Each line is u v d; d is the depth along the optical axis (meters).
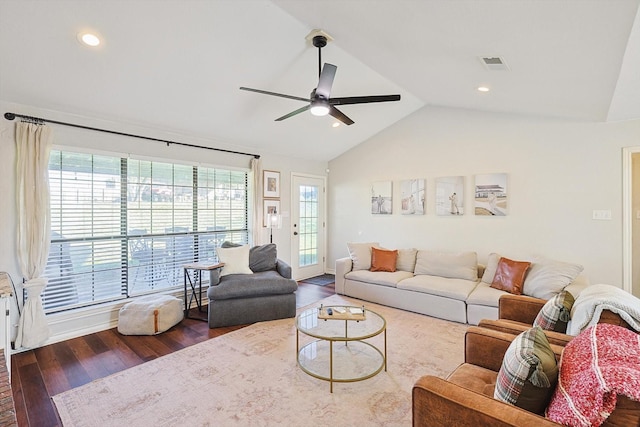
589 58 1.96
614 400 0.94
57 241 3.19
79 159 3.32
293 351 2.89
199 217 4.41
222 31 2.60
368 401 2.15
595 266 3.60
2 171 2.82
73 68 2.67
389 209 5.35
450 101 4.12
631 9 1.37
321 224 6.22
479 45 2.10
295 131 4.77
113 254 3.58
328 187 6.29
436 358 2.76
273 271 4.23
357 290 4.54
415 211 5.04
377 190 5.50
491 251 4.31
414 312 3.95
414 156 5.05
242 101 3.70
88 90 2.96
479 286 3.77
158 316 3.29
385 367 2.57
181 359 2.74
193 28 2.51
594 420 0.97
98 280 3.46
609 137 3.50
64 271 3.23
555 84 2.57
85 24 2.28
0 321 1.92
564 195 3.78
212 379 2.42
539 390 1.17
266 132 4.60
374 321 2.72
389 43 2.47
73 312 3.24
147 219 3.87
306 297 4.67
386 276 4.31
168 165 4.06
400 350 2.91
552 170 3.85
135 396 2.21
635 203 4.32
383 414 2.02
